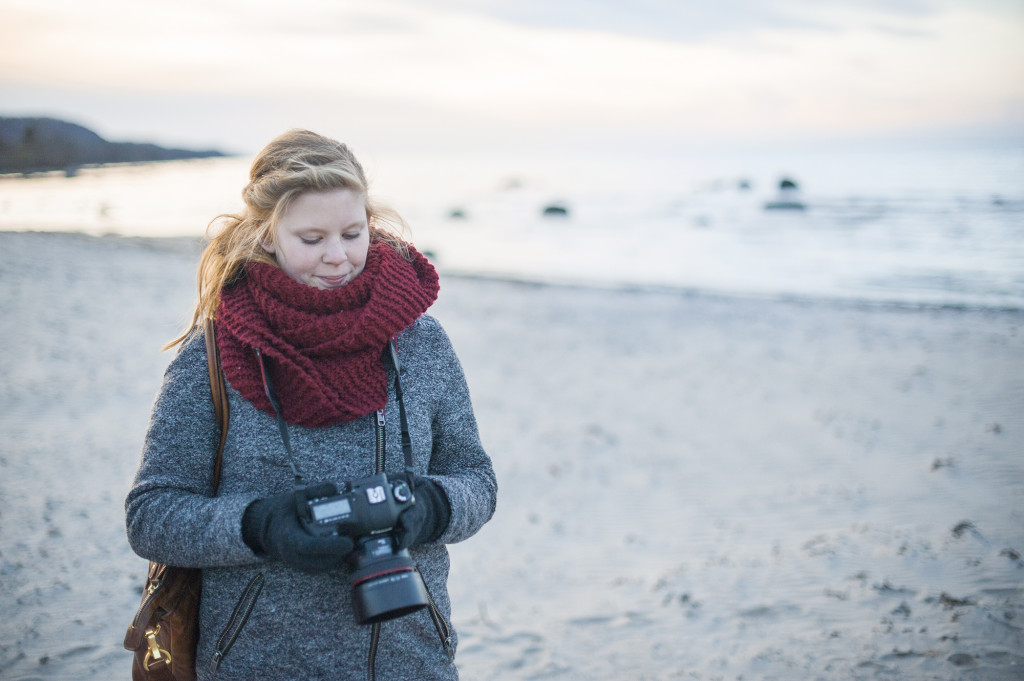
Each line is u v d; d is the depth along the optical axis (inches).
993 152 6343.5
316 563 53.4
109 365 358.6
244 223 64.2
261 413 61.8
